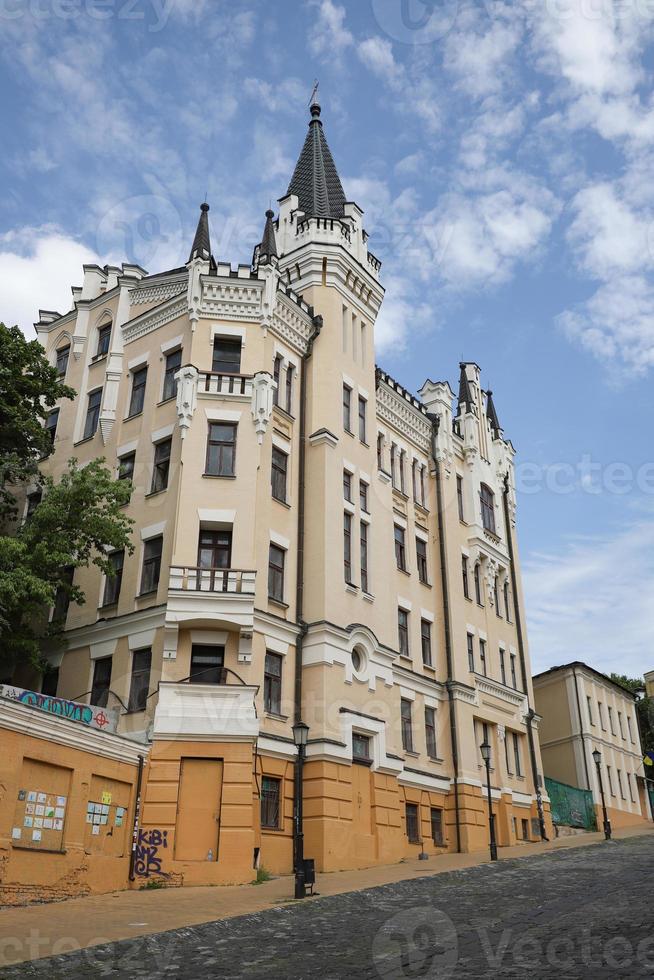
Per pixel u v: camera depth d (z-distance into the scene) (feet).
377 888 66.90
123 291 114.93
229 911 55.52
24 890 59.41
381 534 113.91
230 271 104.01
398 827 100.42
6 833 58.80
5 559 82.12
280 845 86.33
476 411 152.87
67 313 122.72
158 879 73.51
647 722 209.36
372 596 107.55
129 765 75.61
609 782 169.27
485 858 97.91
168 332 106.32
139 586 94.27
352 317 119.75
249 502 92.99
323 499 102.89
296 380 109.19
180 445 95.76
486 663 134.21
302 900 61.05
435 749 117.39
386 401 126.72
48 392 96.94
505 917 48.55
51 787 64.69
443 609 126.72
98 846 69.46
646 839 111.34
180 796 78.79
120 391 108.99
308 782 90.63
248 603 87.15
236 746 80.94
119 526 88.74
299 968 36.55
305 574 100.63
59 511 86.84
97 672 94.48
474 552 138.82
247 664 87.10
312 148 137.80
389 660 107.34
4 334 91.81
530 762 136.67
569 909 49.57
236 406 97.30
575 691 168.14
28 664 101.96
